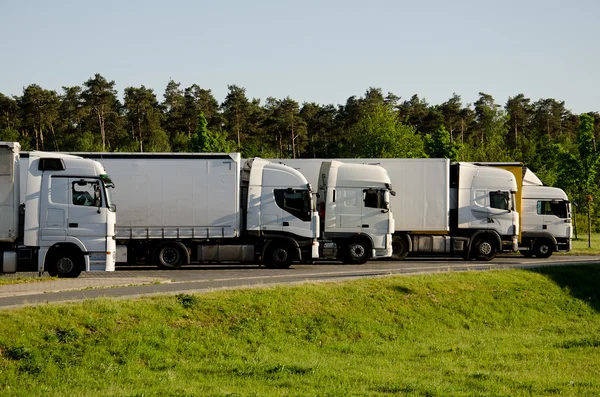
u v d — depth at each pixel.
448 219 44.50
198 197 38.19
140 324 22.09
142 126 124.62
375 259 47.19
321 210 41.50
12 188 30.61
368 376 19.12
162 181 38.00
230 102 127.56
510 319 30.83
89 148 114.19
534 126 168.38
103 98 119.44
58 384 17.42
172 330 22.33
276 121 126.50
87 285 28.39
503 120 149.88
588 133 72.69
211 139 99.94
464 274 34.84
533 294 34.16
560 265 39.91
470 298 31.89
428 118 141.50
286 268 39.53
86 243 31.30
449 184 45.69
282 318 25.33
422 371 20.47
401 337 26.20
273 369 19.28
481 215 45.81
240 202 39.25
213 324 23.62
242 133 128.38
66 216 31.19
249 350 22.34
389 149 106.56
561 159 75.44
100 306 22.41
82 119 124.88
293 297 27.06
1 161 30.62
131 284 29.11
